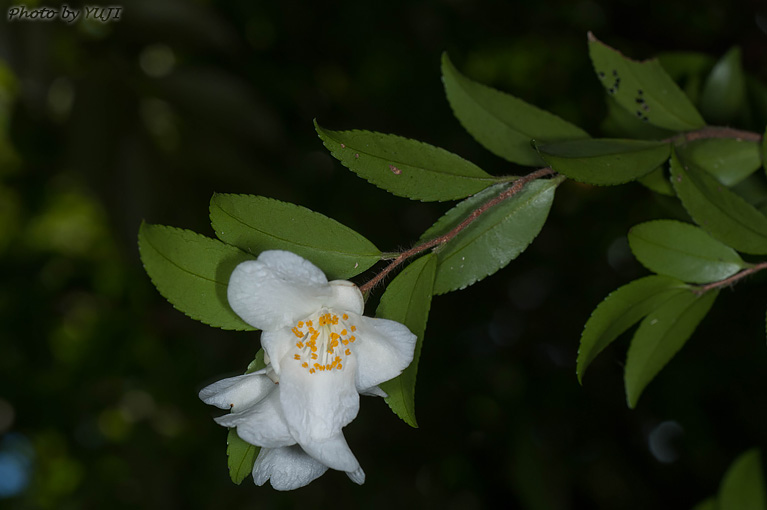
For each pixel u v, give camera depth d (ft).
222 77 2.05
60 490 2.88
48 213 3.07
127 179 1.94
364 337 1.13
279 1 2.21
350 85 2.31
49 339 2.70
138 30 1.97
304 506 2.05
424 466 2.02
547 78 2.24
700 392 1.86
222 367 2.29
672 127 1.30
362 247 1.16
